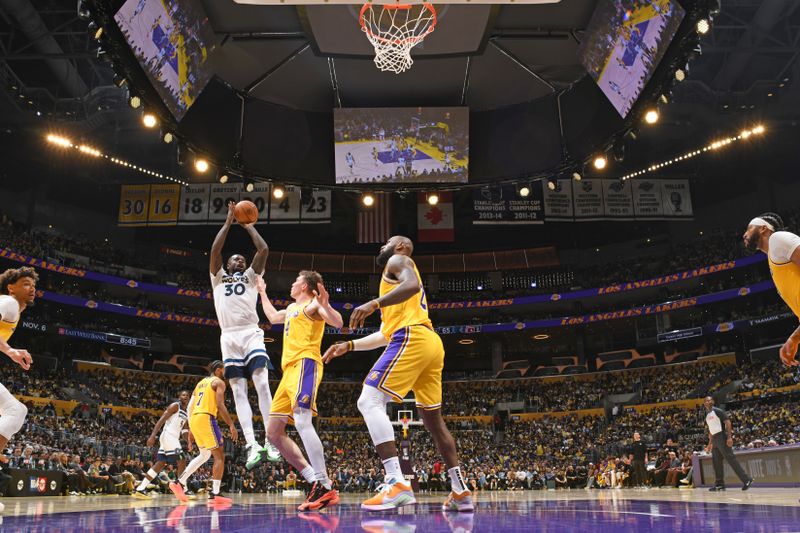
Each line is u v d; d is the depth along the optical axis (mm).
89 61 29312
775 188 40281
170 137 13008
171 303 44062
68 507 6078
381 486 4168
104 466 18172
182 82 12195
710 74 31516
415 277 4254
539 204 35031
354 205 40531
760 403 30797
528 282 46688
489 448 36125
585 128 14188
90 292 40125
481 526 3012
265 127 14828
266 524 3283
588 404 39062
